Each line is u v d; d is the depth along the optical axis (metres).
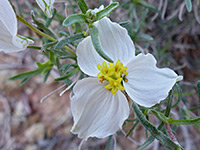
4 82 0.11
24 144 0.10
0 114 0.10
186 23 0.09
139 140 0.09
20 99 0.11
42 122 0.10
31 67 0.11
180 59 0.10
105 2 0.06
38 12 0.06
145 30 0.09
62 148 0.10
